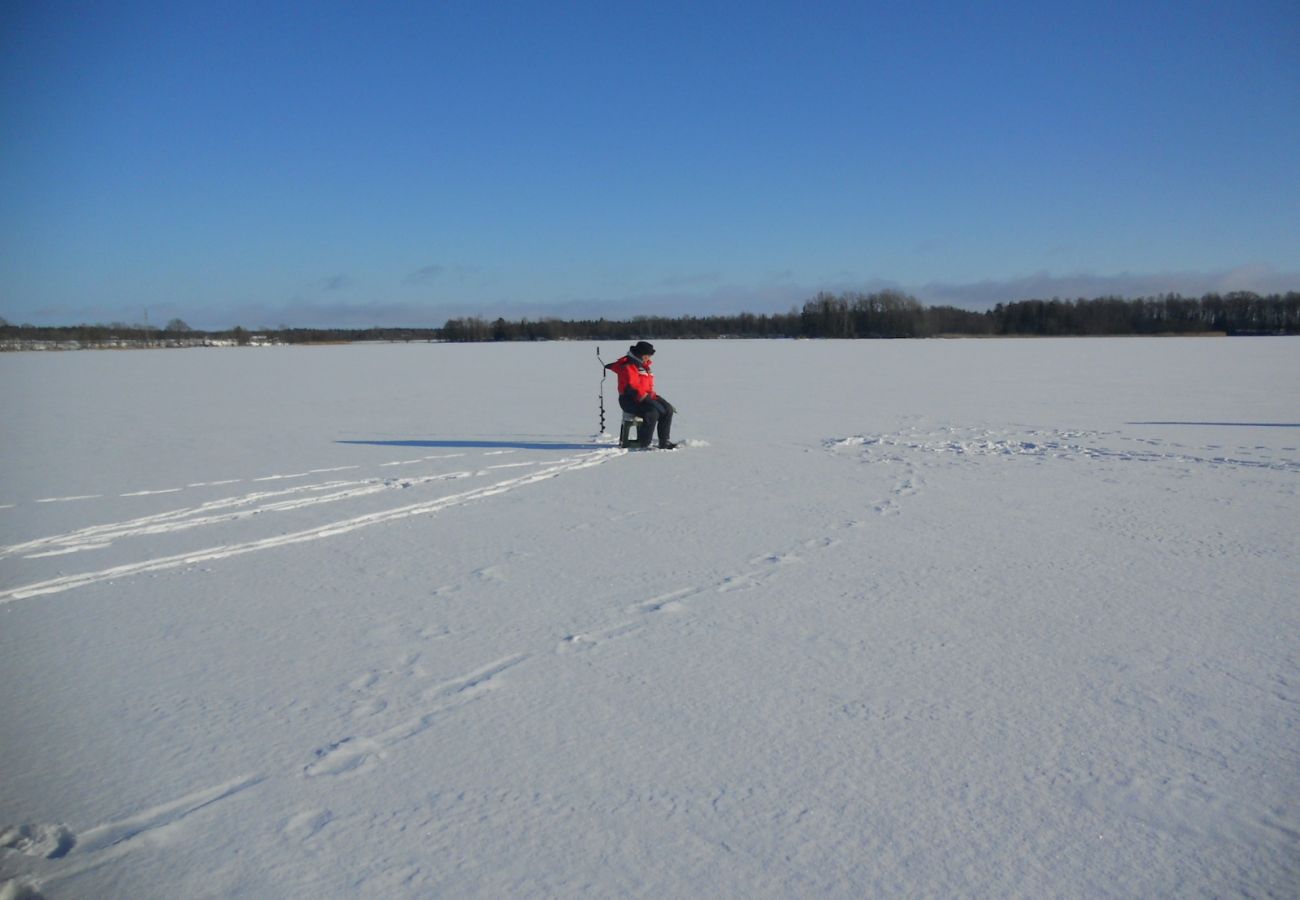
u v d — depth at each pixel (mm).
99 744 3615
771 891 2682
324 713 3891
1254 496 8641
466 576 6027
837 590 5625
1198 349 51125
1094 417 16281
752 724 3768
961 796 3199
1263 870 2775
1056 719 3803
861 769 3393
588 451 12234
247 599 5539
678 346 65250
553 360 45750
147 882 2727
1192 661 4426
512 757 3494
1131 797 3189
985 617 5098
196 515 8094
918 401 20094
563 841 2941
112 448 12914
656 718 3830
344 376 32844
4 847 2898
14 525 7660
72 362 47844
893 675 4277
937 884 2713
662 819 3064
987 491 9016
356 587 5781
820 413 17469
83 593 5688
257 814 3104
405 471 10555
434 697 4051
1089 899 2645
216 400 22094
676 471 10445
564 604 5391
